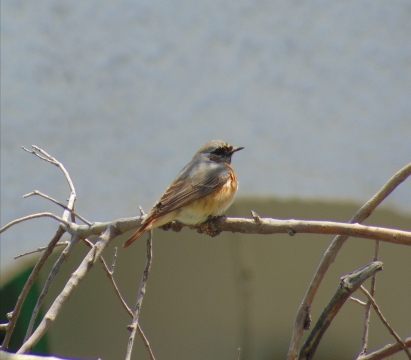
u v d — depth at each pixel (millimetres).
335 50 12828
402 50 12844
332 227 6172
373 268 6121
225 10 12805
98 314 14273
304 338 14805
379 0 12891
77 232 6836
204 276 14445
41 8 12648
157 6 12766
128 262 14141
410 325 14359
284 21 12805
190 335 14719
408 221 12961
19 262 12320
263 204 12938
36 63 12609
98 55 12719
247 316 14805
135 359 14508
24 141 12484
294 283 14641
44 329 5590
